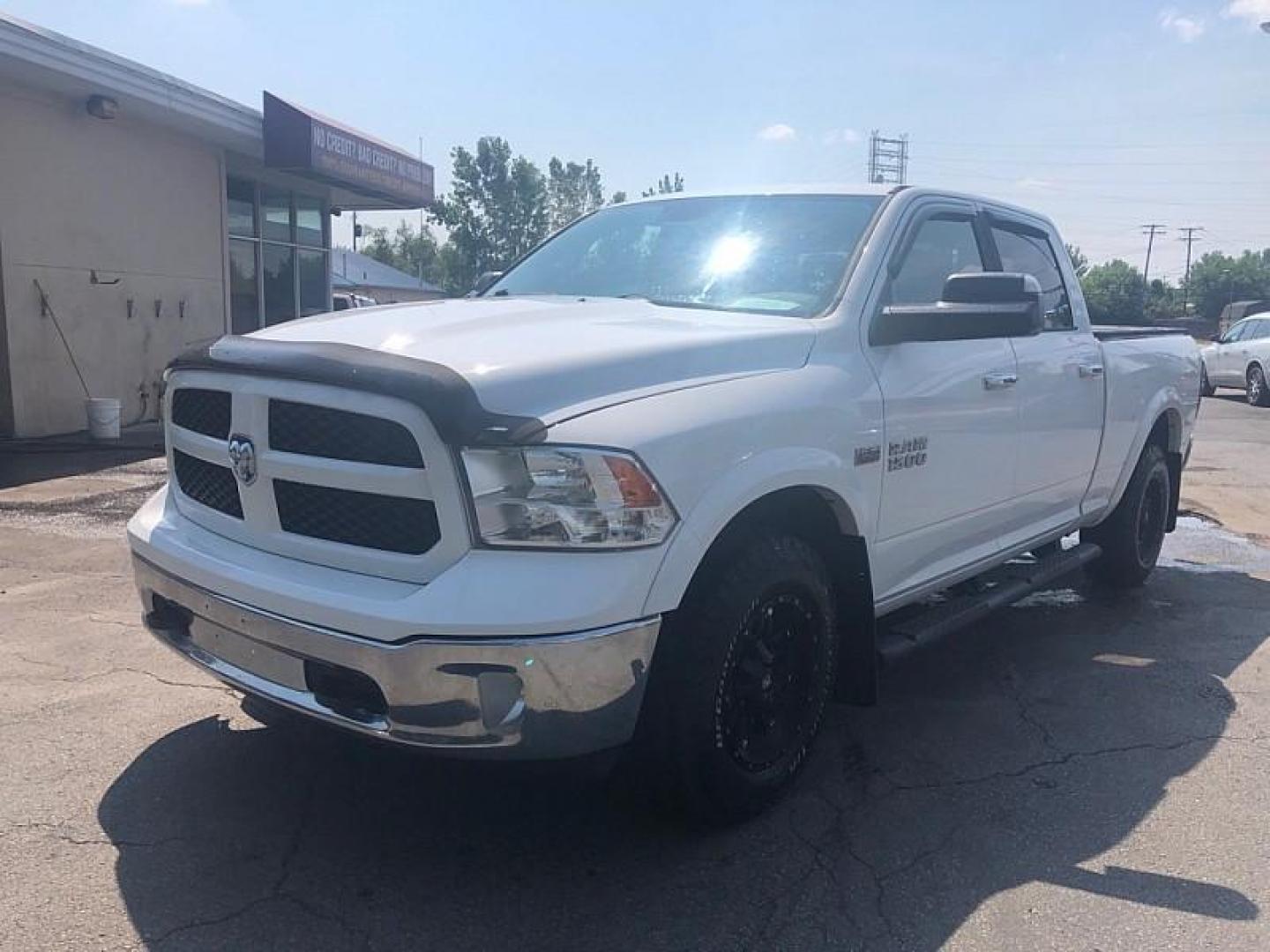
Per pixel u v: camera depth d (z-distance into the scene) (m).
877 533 3.87
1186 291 106.88
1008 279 3.82
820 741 4.21
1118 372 5.75
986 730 4.36
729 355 3.41
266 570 3.14
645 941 2.89
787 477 3.31
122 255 13.78
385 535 2.98
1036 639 5.61
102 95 12.62
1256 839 3.48
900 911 3.05
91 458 10.81
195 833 3.39
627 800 3.36
